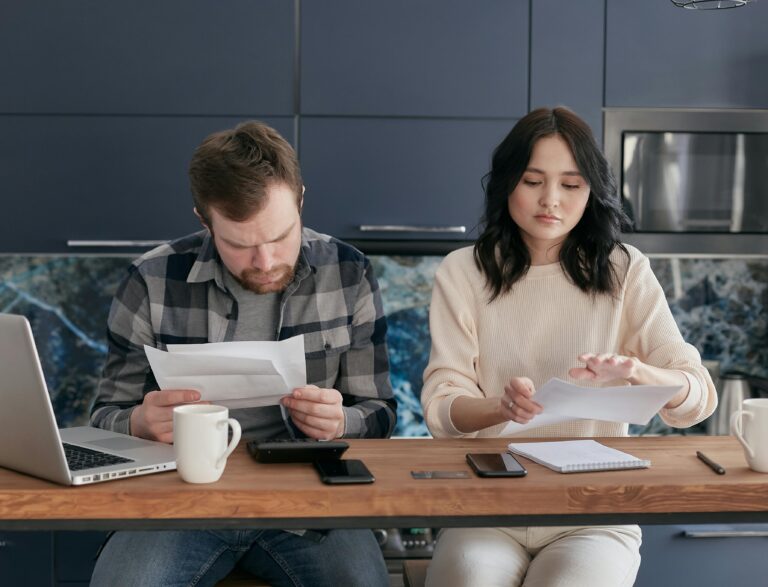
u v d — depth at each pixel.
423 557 2.72
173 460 1.46
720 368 3.36
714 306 3.37
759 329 3.37
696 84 2.84
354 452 1.59
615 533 1.78
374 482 1.39
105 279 3.25
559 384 1.50
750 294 3.37
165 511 1.34
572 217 1.94
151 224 2.79
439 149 2.82
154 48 2.77
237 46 2.78
